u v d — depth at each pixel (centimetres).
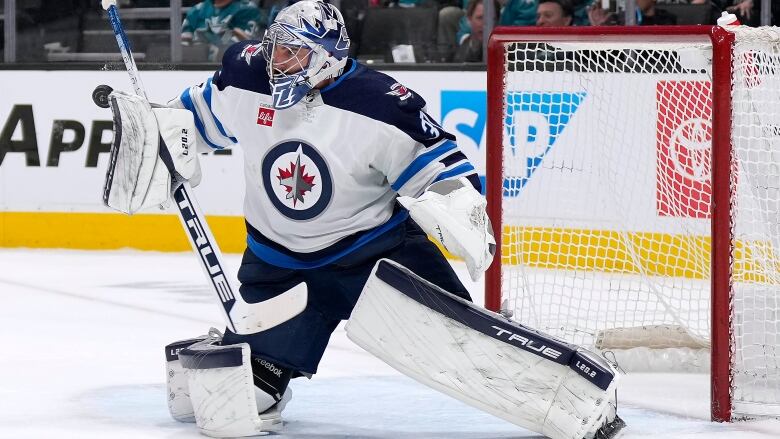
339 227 546
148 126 535
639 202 1052
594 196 1079
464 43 1369
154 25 1444
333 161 533
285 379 560
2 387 662
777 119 699
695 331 783
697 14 1299
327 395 647
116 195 544
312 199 541
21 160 1388
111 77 1373
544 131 1097
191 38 1433
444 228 506
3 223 1394
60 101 1375
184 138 544
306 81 522
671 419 594
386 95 526
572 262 1071
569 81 1095
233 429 538
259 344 548
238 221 1340
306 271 558
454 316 526
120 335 852
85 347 802
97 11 1448
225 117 558
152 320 922
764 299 746
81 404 616
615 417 554
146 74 1366
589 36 638
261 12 1433
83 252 1355
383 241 552
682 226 1032
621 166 1070
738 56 608
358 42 1403
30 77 1380
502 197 680
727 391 587
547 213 1087
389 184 550
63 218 1380
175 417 573
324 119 530
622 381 702
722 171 586
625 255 968
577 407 521
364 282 554
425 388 668
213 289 540
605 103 1079
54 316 938
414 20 1382
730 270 587
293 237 554
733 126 592
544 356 521
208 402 536
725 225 586
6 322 908
